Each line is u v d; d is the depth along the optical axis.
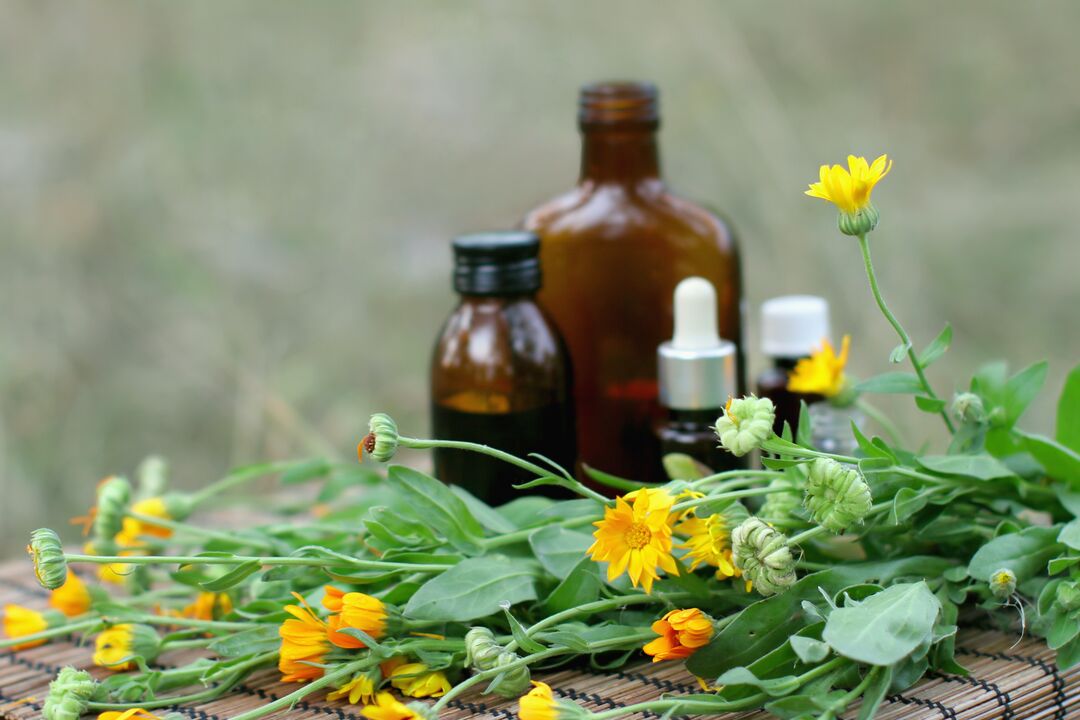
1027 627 0.83
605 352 0.94
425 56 1.73
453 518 0.83
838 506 0.78
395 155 1.69
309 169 1.66
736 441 0.79
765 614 0.80
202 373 1.46
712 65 1.60
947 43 1.79
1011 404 0.86
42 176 1.58
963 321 1.55
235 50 1.69
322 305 1.56
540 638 0.80
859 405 0.94
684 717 0.78
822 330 0.95
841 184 0.79
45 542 0.79
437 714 0.77
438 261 1.62
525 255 0.88
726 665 0.79
